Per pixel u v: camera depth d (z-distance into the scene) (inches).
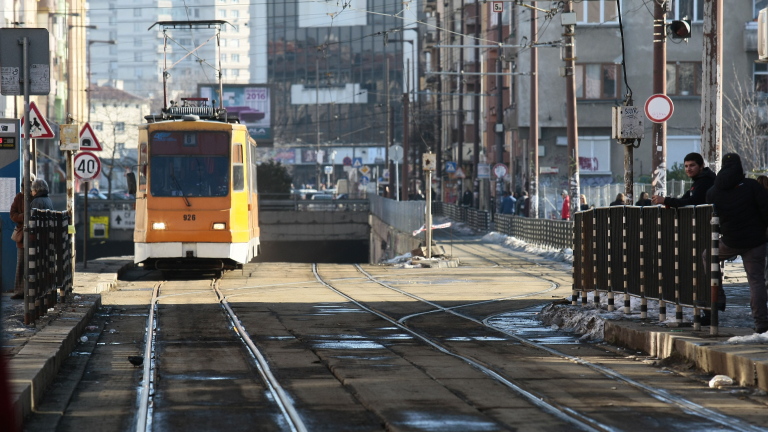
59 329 965.8
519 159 4997.5
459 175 5142.7
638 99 4200.3
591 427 581.9
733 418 611.5
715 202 868.0
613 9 4212.6
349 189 7377.0
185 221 2031.3
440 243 3651.6
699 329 914.7
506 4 5388.8
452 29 7047.2
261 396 705.6
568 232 2790.4
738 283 1649.9
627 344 979.9
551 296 1652.3
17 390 594.6
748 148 3612.2
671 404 659.4
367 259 5821.9
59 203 4259.4
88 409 659.4
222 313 1368.1
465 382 759.1
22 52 995.9
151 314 1337.4
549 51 4269.2
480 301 1566.2
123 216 4557.1
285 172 6151.6
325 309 1428.4
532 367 844.0
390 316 1334.9
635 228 1084.5
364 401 674.8
